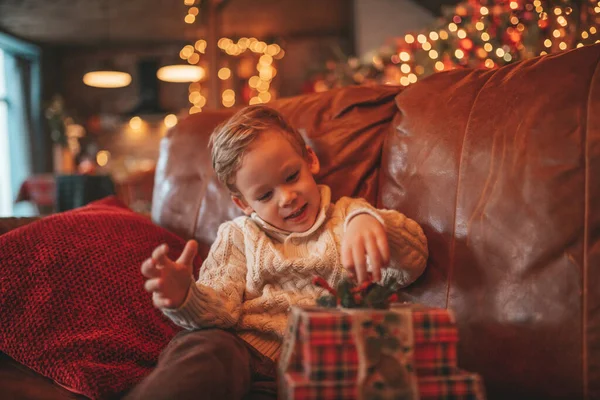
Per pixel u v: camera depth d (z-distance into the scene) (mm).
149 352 1049
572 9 1666
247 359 914
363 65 3557
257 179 1022
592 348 845
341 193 1180
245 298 1092
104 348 1009
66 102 7945
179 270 846
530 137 943
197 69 6180
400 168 1127
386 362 675
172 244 1267
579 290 861
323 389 663
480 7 2160
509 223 937
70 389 959
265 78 7543
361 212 921
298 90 7660
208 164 1375
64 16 6430
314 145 1221
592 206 869
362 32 5391
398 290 1067
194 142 1423
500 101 1014
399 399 663
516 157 951
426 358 696
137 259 1160
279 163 1021
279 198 1032
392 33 5254
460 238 996
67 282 1069
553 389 874
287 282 1075
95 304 1064
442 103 1102
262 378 959
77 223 1180
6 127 7359
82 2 5957
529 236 910
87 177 4141
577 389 853
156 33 7215
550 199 899
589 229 867
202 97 7516
